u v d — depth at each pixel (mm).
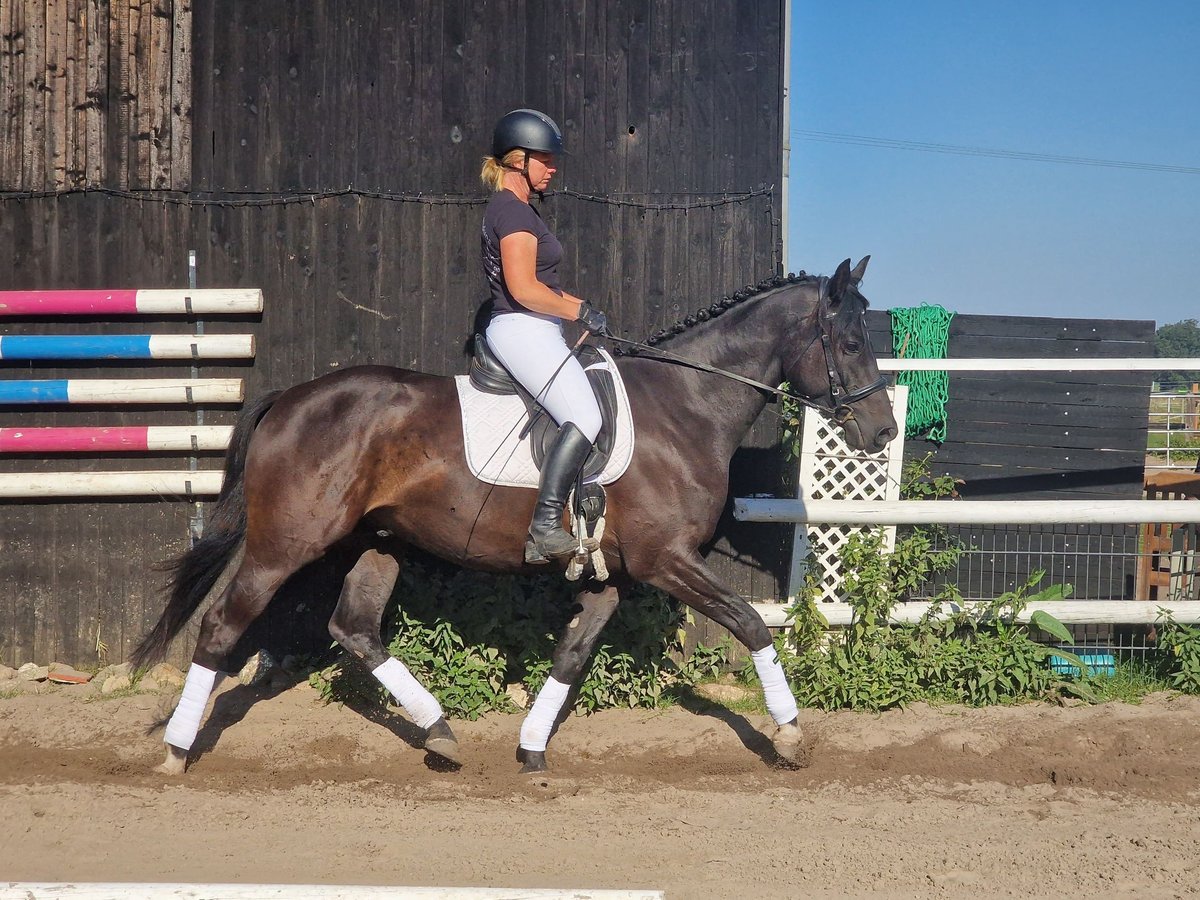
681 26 5844
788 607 5672
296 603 5773
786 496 5930
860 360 4539
